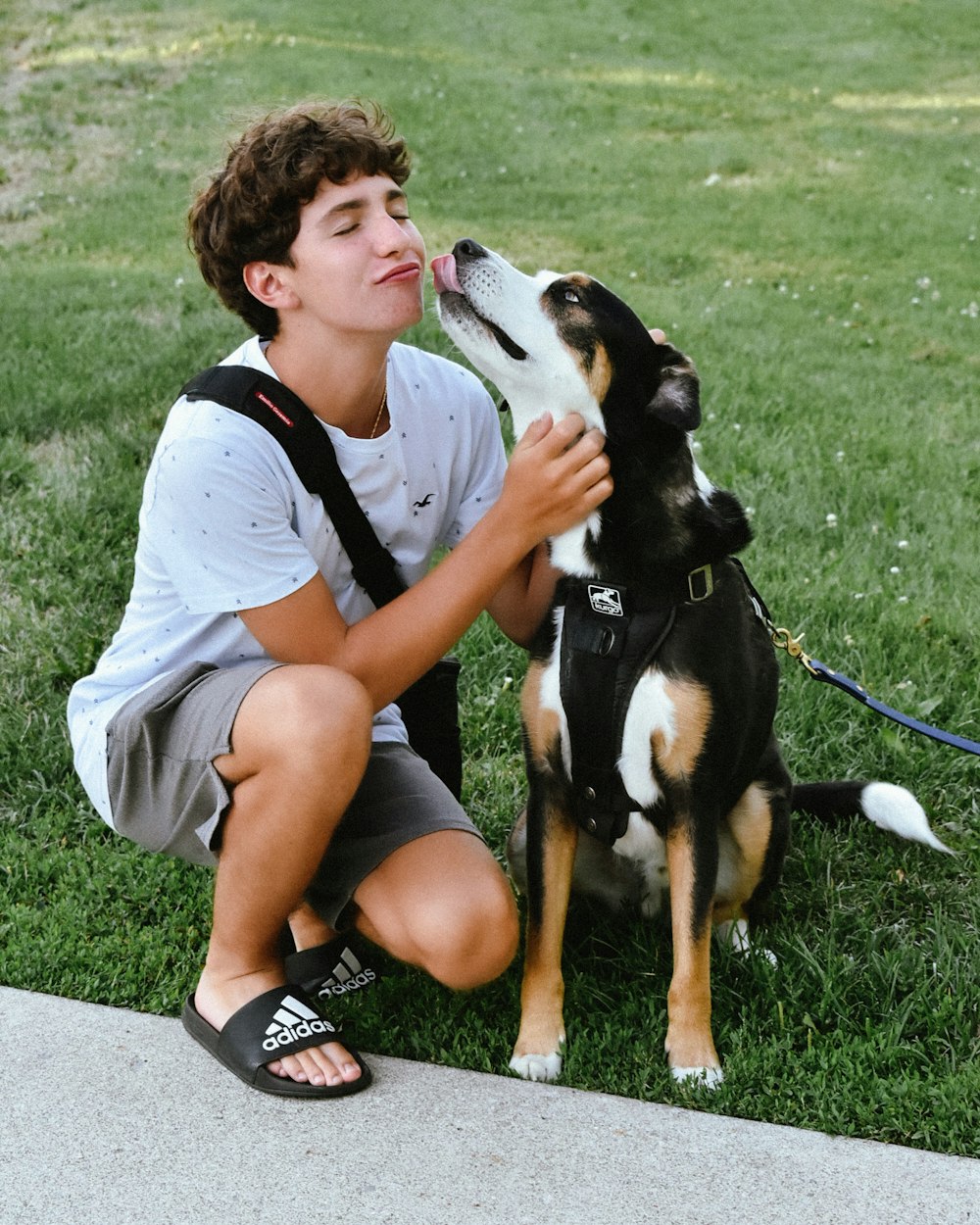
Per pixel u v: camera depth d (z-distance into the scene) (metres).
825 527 4.84
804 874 3.09
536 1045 2.42
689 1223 1.98
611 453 2.55
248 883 2.29
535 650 2.67
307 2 16.59
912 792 3.37
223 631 2.43
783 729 3.60
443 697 2.81
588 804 2.61
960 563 4.57
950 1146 2.17
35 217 9.60
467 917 2.33
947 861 3.06
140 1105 2.22
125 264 8.37
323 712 2.19
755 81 14.79
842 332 7.55
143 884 2.95
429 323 6.48
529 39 16.03
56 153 11.02
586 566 2.56
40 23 15.31
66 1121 2.18
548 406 2.68
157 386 5.88
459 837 2.46
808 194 10.77
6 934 2.77
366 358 2.38
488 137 11.88
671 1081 2.36
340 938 2.73
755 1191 2.05
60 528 4.57
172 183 10.21
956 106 13.84
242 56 13.65
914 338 7.53
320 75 13.10
